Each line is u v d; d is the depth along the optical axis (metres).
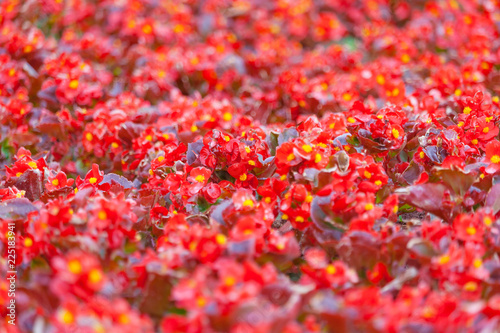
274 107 5.47
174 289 2.27
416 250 2.62
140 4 7.37
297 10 8.16
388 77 5.14
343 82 5.40
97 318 2.21
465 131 3.82
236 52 6.89
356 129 3.72
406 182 3.61
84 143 4.28
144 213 3.08
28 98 5.02
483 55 5.61
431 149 3.58
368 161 3.38
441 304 2.33
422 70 5.75
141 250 2.86
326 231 2.98
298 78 5.42
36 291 2.46
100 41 6.42
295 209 3.07
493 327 2.24
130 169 4.20
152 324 2.60
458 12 7.27
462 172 3.08
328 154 3.24
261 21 7.93
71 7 7.11
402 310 2.21
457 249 2.64
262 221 2.79
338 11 8.48
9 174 3.66
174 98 5.14
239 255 2.50
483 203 3.26
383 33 7.05
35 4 6.48
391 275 2.81
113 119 4.28
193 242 2.59
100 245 2.69
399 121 3.66
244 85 6.02
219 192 3.33
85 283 2.25
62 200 3.08
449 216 3.15
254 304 2.12
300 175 3.11
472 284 2.51
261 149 3.57
